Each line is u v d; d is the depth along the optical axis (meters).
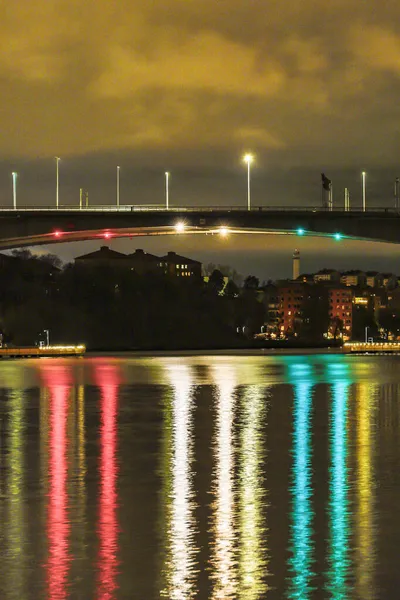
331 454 84.25
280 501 63.50
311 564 48.75
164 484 69.62
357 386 169.50
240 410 125.12
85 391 158.12
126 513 59.88
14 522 57.44
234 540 53.38
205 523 57.19
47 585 45.62
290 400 140.38
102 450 87.00
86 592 44.66
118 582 46.03
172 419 113.88
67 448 88.44
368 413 121.00
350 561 49.22
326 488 68.00
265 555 50.25
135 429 103.31
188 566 48.47
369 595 44.19
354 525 56.69
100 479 71.69
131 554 50.47
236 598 43.88
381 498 64.50
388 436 97.06
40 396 148.25
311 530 55.50
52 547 51.91
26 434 99.12
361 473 74.25
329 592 44.59
